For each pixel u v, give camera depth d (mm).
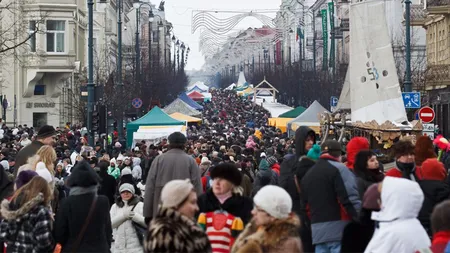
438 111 96875
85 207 20391
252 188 33438
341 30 141000
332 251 19891
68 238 20562
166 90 164125
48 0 111312
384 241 16109
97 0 170625
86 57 147625
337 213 19859
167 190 14867
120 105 101625
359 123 42781
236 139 74812
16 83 113250
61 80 116562
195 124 107688
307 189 20109
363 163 21562
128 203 27438
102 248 20594
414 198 16109
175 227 14469
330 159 20266
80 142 69000
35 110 115250
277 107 145875
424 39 127625
